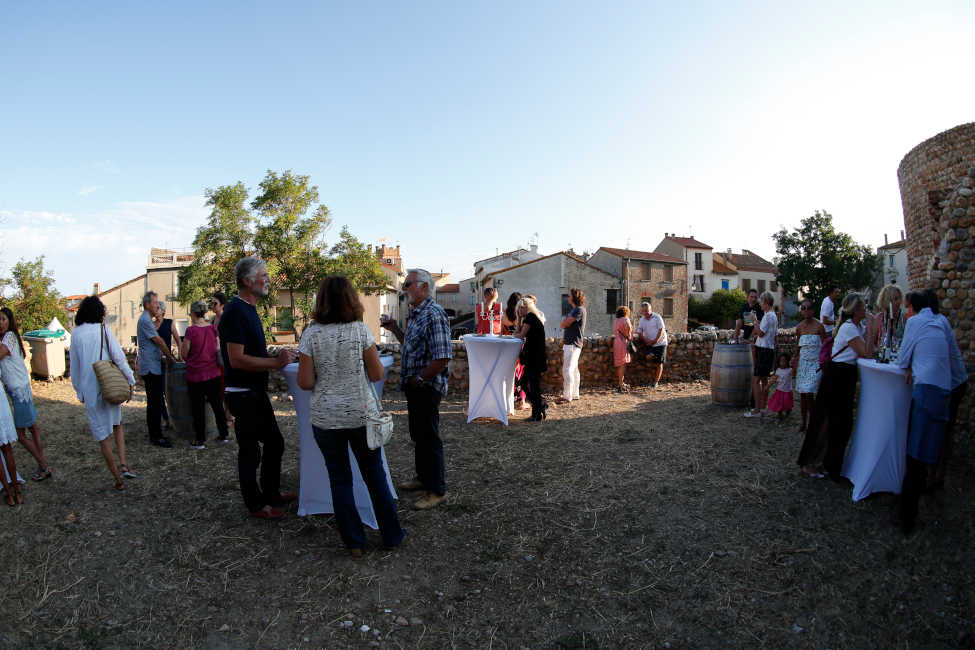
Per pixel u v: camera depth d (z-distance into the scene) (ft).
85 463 16.87
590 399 27.43
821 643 8.99
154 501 13.83
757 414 21.79
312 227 93.76
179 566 10.82
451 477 15.74
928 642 8.98
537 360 22.44
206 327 18.80
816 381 18.37
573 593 10.19
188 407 19.49
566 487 14.82
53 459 17.30
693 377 33.06
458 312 189.67
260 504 12.75
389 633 9.04
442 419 22.98
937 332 11.68
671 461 16.56
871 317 17.95
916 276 50.85
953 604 9.69
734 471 15.43
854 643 9.00
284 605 9.68
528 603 9.89
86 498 13.98
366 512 12.85
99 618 9.30
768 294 21.72
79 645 8.63
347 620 9.30
